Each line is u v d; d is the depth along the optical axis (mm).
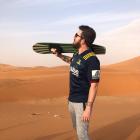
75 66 4922
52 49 5348
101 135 8266
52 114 17016
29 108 21047
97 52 5180
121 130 8648
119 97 32594
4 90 29828
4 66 108250
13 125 11867
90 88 4848
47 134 9445
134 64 104688
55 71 66750
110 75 47406
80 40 4941
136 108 22297
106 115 16141
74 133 8422
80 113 4898
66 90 34156
